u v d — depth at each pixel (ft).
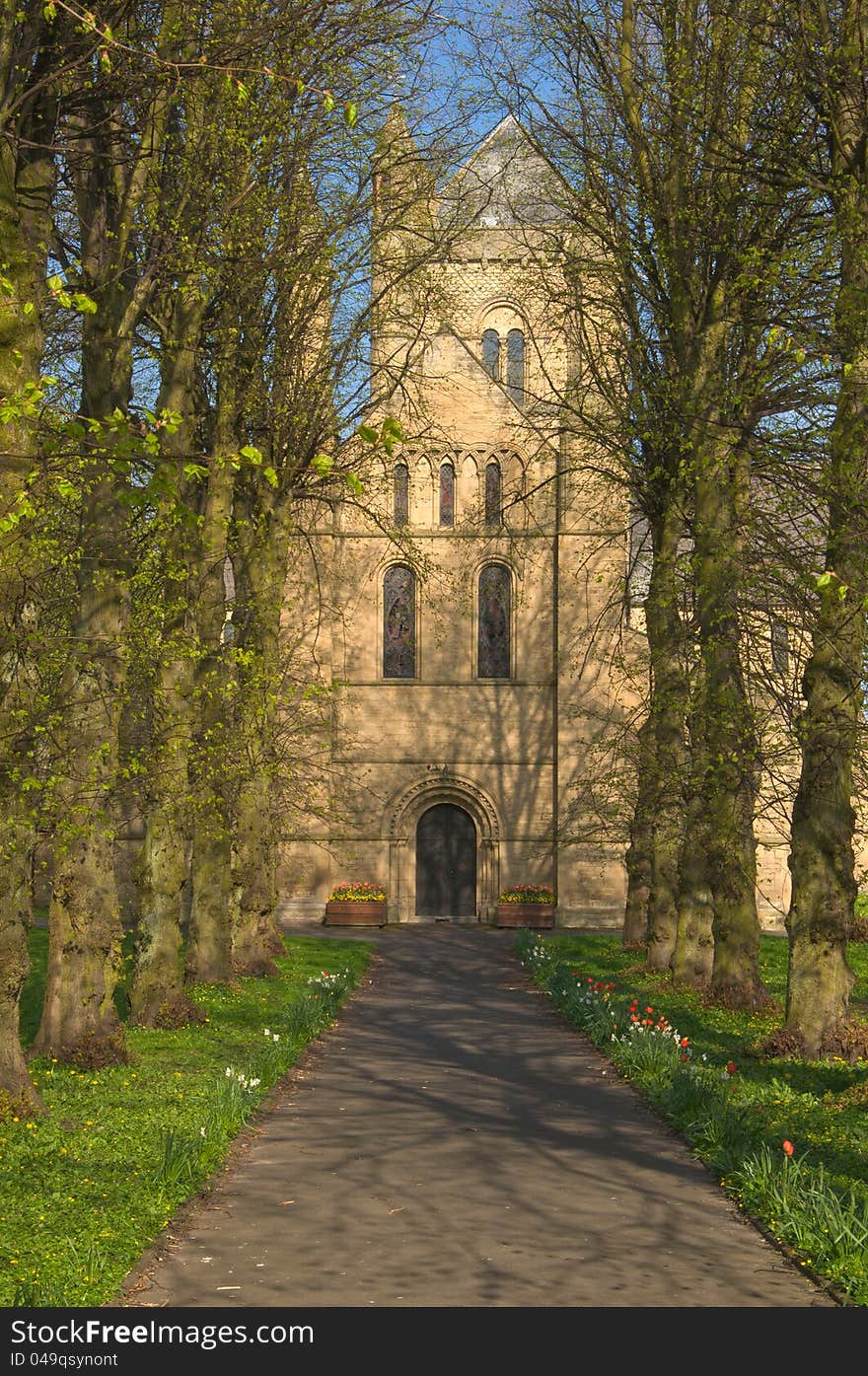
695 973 80.02
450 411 148.77
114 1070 50.83
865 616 51.62
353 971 96.78
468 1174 37.96
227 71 40.19
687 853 80.79
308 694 62.18
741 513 64.49
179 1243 30.91
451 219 88.33
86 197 56.08
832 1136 39.83
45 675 51.08
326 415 85.35
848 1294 27.12
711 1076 48.57
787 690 62.08
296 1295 27.22
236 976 82.79
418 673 147.95
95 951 52.80
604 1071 56.13
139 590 58.80
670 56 68.59
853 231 50.72
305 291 79.10
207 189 58.65
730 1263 29.71
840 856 54.70
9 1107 40.83
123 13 44.19
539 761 146.61
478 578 148.77
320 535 145.48
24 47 40.78
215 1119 41.32
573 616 145.48
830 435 50.39
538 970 95.35
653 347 79.00
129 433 32.68
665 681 76.69
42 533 42.32
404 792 146.72
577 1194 35.73
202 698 69.56
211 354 70.59
